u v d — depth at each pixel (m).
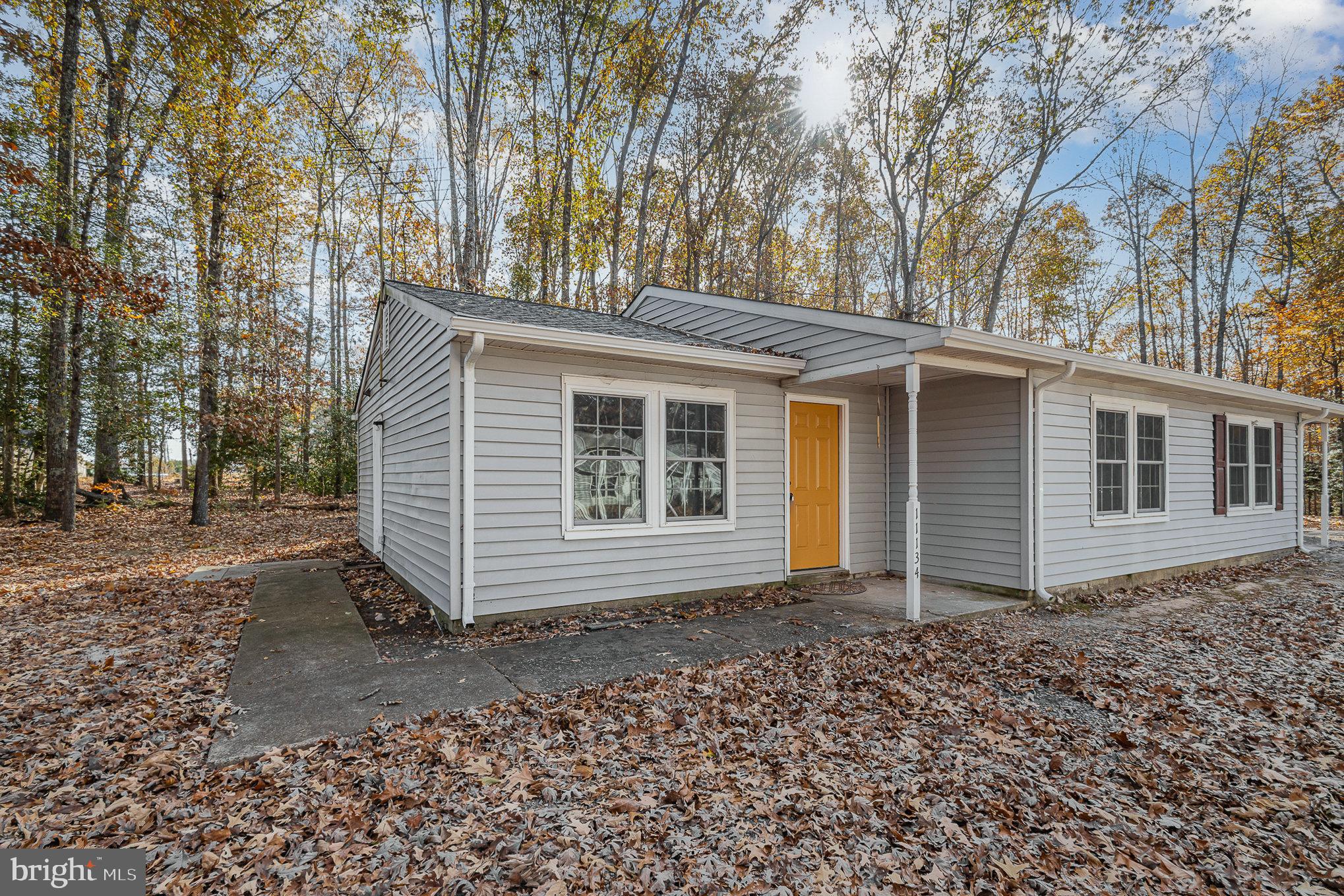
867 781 2.97
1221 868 2.41
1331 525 16.59
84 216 11.59
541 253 17.64
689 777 2.96
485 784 2.85
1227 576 8.90
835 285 19.22
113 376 14.77
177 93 13.24
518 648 4.95
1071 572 7.29
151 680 4.13
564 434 5.95
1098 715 3.85
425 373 6.46
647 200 16.59
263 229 17.48
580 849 2.40
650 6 15.31
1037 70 14.14
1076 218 20.11
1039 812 2.75
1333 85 16.16
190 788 2.78
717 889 2.21
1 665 4.42
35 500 14.73
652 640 5.21
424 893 2.14
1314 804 2.87
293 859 2.31
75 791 2.74
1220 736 3.57
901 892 2.22
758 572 7.21
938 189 16.28
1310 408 11.12
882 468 8.34
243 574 8.36
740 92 17.44
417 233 21.16
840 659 4.72
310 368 19.80
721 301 8.52
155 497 18.75
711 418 6.96
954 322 21.34
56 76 11.01
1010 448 6.95
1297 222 17.36
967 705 3.93
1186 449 9.03
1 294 12.48
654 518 6.48
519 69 15.78
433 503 6.09
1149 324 23.33
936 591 7.19
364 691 3.95
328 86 18.77
